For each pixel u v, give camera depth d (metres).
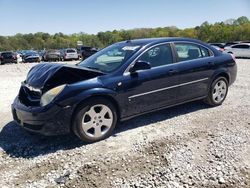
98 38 123.19
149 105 5.35
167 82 5.50
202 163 4.00
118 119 5.06
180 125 5.41
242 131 5.01
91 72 4.84
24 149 4.68
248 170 3.82
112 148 4.53
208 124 5.41
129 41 5.97
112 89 4.80
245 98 7.31
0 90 9.85
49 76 4.70
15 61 33.31
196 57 6.11
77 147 4.63
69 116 4.50
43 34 138.38
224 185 3.51
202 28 99.62
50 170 3.98
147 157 4.20
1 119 6.30
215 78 6.36
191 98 6.02
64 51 39.06
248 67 16.42
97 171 3.89
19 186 3.63
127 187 3.51
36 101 4.64
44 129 4.49
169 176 3.71
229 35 89.50
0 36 123.50
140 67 5.00
